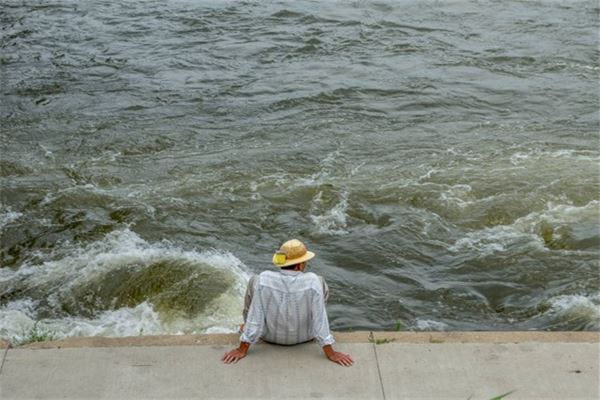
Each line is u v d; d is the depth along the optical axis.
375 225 10.12
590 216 10.19
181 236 9.81
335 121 13.69
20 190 11.02
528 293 8.62
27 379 5.55
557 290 8.62
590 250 9.43
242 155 12.22
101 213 10.42
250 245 9.66
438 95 14.97
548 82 15.75
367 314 8.27
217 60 17.05
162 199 10.79
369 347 5.91
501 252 9.43
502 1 21.44
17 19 20.00
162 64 16.81
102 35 18.77
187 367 5.66
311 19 19.77
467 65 16.72
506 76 16.09
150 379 5.53
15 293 8.52
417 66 16.59
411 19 19.84
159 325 7.90
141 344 5.95
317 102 14.62
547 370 5.66
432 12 20.42
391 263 9.25
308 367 5.64
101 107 14.41
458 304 8.46
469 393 5.41
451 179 11.24
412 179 11.29
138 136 13.02
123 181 11.38
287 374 5.56
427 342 5.99
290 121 13.74
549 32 18.86
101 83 15.71
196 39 18.42
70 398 5.34
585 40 18.28
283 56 17.27
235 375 5.55
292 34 18.69
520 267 9.10
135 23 19.64
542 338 6.06
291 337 5.75
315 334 5.64
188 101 14.70
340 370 5.62
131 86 15.53
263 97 14.89
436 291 8.68
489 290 8.70
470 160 11.95
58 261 9.17
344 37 18.45
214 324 7.88
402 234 9.85
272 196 10.87
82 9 20.83
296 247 5.59
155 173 11.63
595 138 12.83
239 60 17.02
